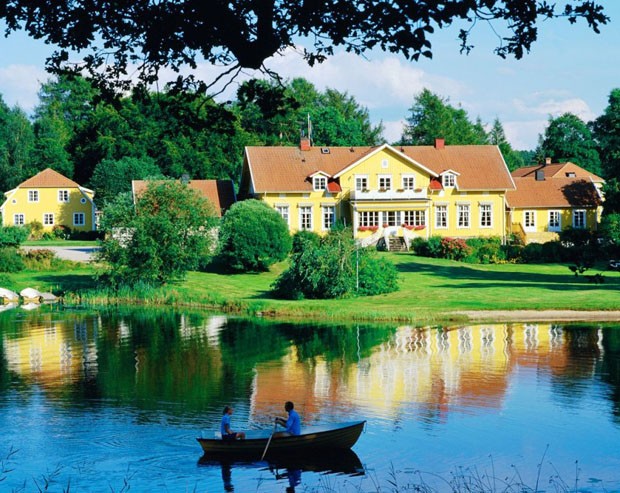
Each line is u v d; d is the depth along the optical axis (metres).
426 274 67.06
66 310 56.38
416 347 40.41
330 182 81.56
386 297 56.59
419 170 82.12
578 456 23.62
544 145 121.06
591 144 116.50
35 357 38.94
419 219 81.81
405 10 11.62
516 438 25.28
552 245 76.94
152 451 24.38
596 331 44.56
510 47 12.69
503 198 83.56
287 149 84.38
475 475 22.09
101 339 43.97
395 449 24.41
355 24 12.20
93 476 22.31
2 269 70.25
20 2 12.42
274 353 39.34
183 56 13.09
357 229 80.19
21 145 117.56
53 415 28.33
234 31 11.88
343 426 23.97
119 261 60.97
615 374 33.75
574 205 87.88
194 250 62.66
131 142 107.81
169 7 12.42
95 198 103.75
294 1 12.40
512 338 42.62
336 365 36.28
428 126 138.12
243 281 66.25
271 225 69.25
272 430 24.70
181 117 13.62
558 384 32.09
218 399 30.47
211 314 53.75
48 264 71.81
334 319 50.38
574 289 58.88
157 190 62.75
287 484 21.64
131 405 29.66
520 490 20.94
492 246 76.25
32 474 22.42
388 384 32.47
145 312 55.06
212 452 23.73
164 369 35.91
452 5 11.68
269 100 13.61
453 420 27.34
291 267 57.88
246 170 85.25
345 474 22.34
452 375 33.88
